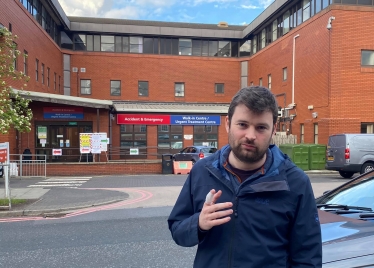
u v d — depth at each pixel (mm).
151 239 5844
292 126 23625
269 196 1744
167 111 24031
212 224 1645
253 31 29781
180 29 29984
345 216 3135
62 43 28406
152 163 17344
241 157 1761
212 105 30031
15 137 17438
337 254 2389
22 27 18625
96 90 28969
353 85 18922
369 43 19047
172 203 9250
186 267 4547
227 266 1716
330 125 18781
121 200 9742
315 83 20594
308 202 1774
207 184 1885
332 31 18891
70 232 6383
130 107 24828
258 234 1716
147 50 29984
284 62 24859
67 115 20000
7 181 9312
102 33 29078
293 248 1765
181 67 30375
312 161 17938
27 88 19422
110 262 4750
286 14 25062
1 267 4605
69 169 16453
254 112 1722
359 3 19109
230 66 31297
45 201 9367
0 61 9539
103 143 17172
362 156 14000
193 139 25359
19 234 6289
